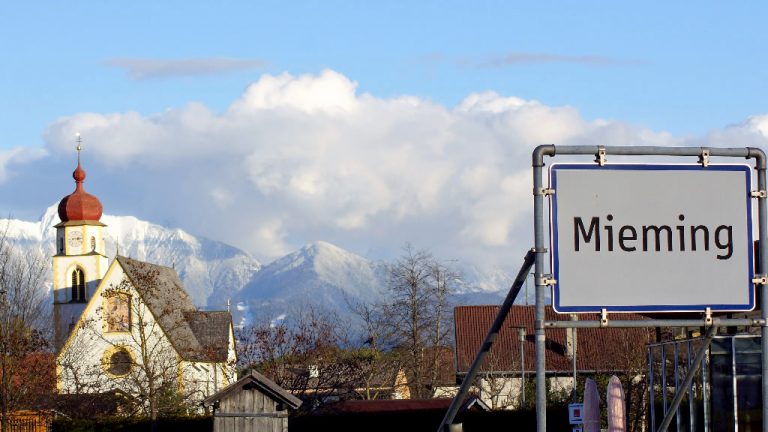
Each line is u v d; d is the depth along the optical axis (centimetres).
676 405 2809
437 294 9069
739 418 3316
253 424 4956
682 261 2259
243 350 7662
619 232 2248
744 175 2281
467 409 6881
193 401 7594
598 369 8694
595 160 2245
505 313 2456
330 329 7994
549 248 2238
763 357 2275
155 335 8700
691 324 2252
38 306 6700
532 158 2234
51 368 6812
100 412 7181
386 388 8819
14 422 6694
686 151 2253
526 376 9169
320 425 6806
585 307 2233
